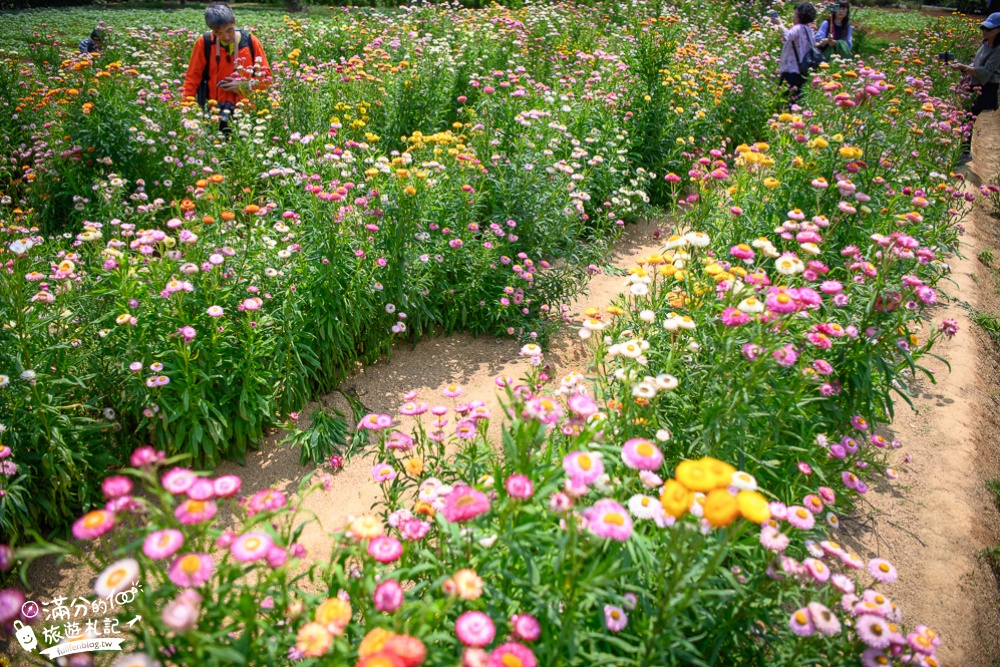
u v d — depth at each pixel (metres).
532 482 2.12
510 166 5.50
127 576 1.61
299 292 4.11
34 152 6.21
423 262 4.67
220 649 1.63
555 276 5.05
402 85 7.04
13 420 3.11
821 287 3.26
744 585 2.30
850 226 4.70
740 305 2.82
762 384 2.88
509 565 2.11
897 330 3.69
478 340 5.03
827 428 3.62
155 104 6.11
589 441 2.28
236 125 6.34
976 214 7.50
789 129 5.44
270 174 5.13
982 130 11.20
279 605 2.00
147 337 3.55
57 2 23.41
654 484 2.15
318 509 3.49
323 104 6.99
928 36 13.97
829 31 9.99
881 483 3.75
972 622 2.99
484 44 8.98
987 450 4.07
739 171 5.03
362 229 4.42
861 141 5.04
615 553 1.94
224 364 3.71
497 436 3.83
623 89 7.28
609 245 6.40
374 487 3.65
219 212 4.41
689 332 3.23
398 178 4.46
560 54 9.42
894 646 2.09
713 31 11.80
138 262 3.73
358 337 4.50
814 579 2.28
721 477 1.81
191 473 1.93
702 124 7.67
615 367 3.44
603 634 1.99
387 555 1.94
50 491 3.26
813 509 2.64
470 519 2.08
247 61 6.96
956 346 4.99
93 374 3.40
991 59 9.03
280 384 3.96
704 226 4.96
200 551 1.88
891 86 6.55
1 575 3.02
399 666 1.51
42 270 3.99
